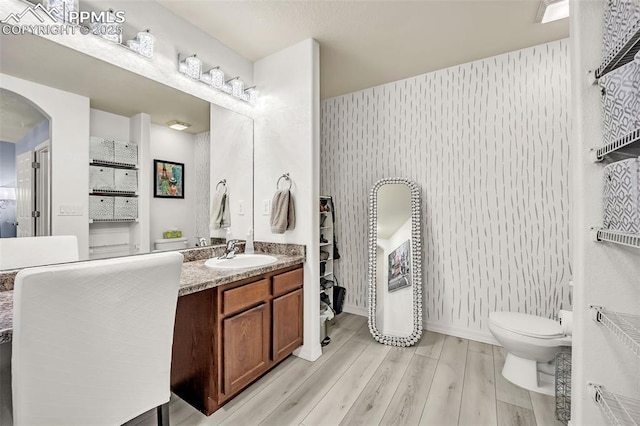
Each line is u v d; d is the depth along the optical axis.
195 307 1.58
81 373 0.84
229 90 2.14
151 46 1.64
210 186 2.10
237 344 1.60
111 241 1.60
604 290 1.04
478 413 1.51
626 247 1.02
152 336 1.01
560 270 2.11
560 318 1.72
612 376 1.02
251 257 2.11
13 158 1.26
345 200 3.08
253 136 2.38
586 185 1.06
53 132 1.38
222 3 1.73
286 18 1.87
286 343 1.96
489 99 2.35
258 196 2.37
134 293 0.92
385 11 1.80
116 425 0.94
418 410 1.53
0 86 1.23
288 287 1.98
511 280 2.28
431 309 2.60
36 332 0.74
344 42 2.14
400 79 2.73
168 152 1.85
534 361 1.74
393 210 2.62
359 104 2.98
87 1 1.44
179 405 1.59
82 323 0.81
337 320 2.87
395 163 2.78
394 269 2.51
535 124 2.18
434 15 1.84
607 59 0.96
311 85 2.08
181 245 1.95
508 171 2.28
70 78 1.42
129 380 0.96
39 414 0.77
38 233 1.34
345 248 3.09
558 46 2.11
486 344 2.33
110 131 1.58
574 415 1.09
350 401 1.60
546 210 2.15
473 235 2.42
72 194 1.45
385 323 2.44
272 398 1.63
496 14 1.83
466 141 2.44
